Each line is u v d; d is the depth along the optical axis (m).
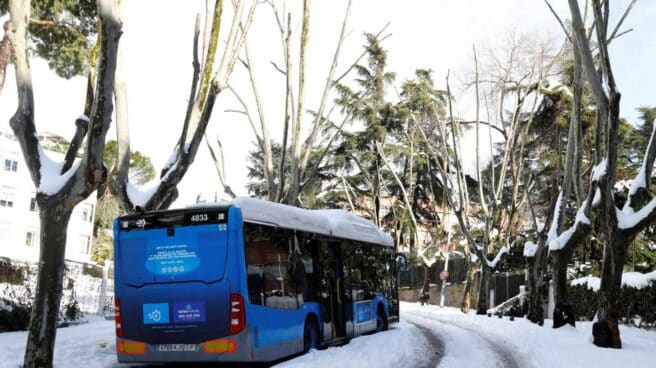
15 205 45.72
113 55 8.98
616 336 14.25
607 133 13.82
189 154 11.88
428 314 30.84
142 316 10.70
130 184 12.75
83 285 20.77
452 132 31.56
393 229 47.44
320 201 44.91
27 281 16.72
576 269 34.06
